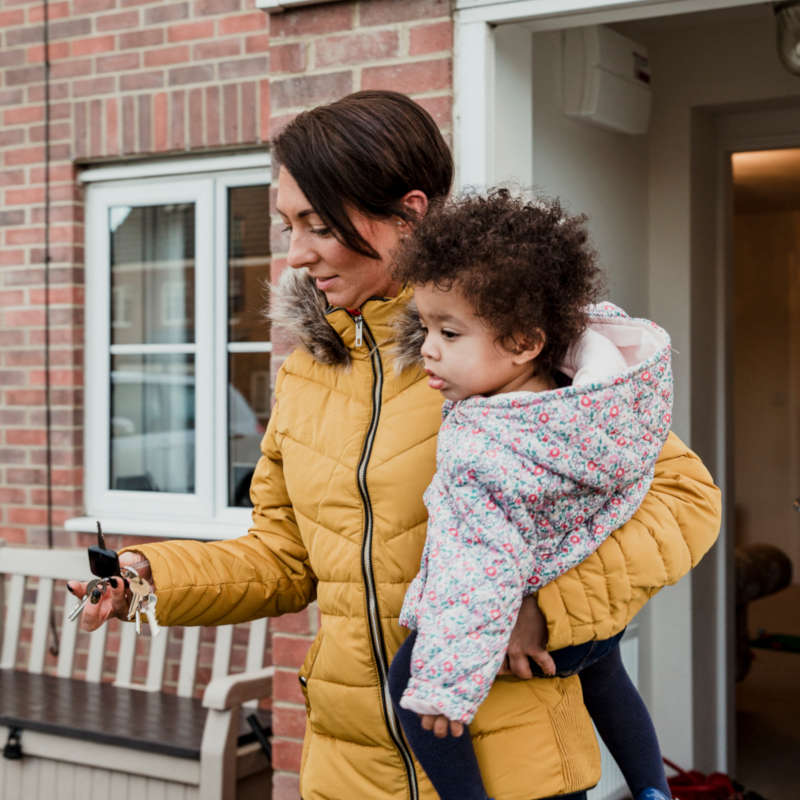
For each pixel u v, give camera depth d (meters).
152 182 4.38
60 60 4.40
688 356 3.99
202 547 1.74
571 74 3.36
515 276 1.32
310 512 1.63
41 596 4.11
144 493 4.42
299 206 1.55
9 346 4.55
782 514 10.23
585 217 1.45
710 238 4.22
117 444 4.51
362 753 1.59
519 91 2.92
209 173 4.28
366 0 2.88
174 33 4.17
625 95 3.56
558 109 3.34
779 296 10.23
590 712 1.66
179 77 4.16
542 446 1.32
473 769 1.43
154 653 3.88
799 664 6.80
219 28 4.08
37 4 4.43
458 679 1.28
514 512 1.32
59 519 4.48
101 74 4.32
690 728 4.00
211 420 4.30
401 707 1.42
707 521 1.51
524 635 1.39
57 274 4.45
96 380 4.50
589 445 1.33
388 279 1.61
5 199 4.54
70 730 3.32
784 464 10.21
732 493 4.37
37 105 4.45
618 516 1.41
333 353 1.65
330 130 1.52
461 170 2.79
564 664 1.45
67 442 4.46
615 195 3.75
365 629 1.56
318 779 1.64
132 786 3.28
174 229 4.39
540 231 1.37
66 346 4.45
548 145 3.27
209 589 1.70
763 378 10.30
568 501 1.36
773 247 10.23
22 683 3.91
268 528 1.80
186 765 3.16
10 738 3.44
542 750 1.46
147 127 4.23
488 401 1.34
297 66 2.97
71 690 3.82
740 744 5.05
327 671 1.61
